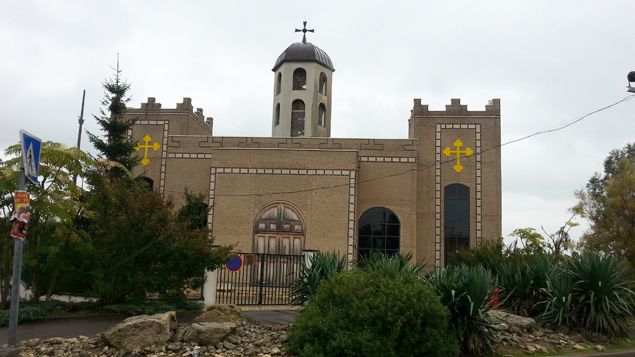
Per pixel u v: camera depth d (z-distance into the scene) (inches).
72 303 566.6
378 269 427.2
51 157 527.8
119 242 553.0
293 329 402.6
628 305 514.0
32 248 537.6
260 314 586.2
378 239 1172.5
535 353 444.5
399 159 1196.5
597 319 492.1
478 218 1216.8
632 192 1355.8
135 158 1067.9
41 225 539.2
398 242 1169.4
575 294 516.1
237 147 1202.0
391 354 349.7
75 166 546.0
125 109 1107.9
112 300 565.0
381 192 1187.3
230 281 820.6
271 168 1139.9
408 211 1177.4
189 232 587.5
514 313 558.6
